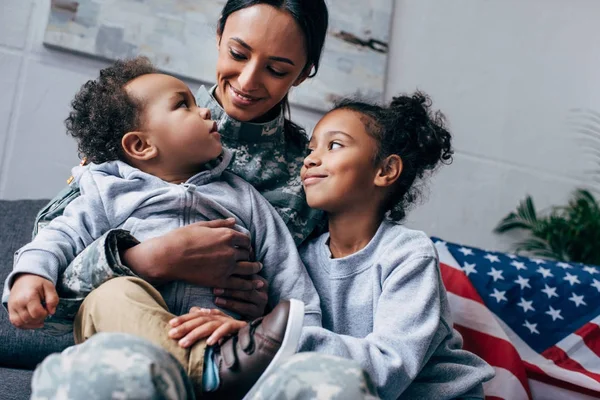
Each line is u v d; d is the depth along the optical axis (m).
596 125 3.29
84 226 1.22
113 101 1.29
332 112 1.44
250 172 1.44
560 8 3.33
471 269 1.99
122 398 0.74
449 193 2.96
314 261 1.41
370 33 2.82
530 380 1.86
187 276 1.16
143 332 0.98
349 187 1.36
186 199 1.25
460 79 3.05
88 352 0.77
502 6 3.19
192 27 2.50
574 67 3.33
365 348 1.12
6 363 1.53
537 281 1.99
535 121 3.20
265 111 1.43
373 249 1.35
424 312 1.21
